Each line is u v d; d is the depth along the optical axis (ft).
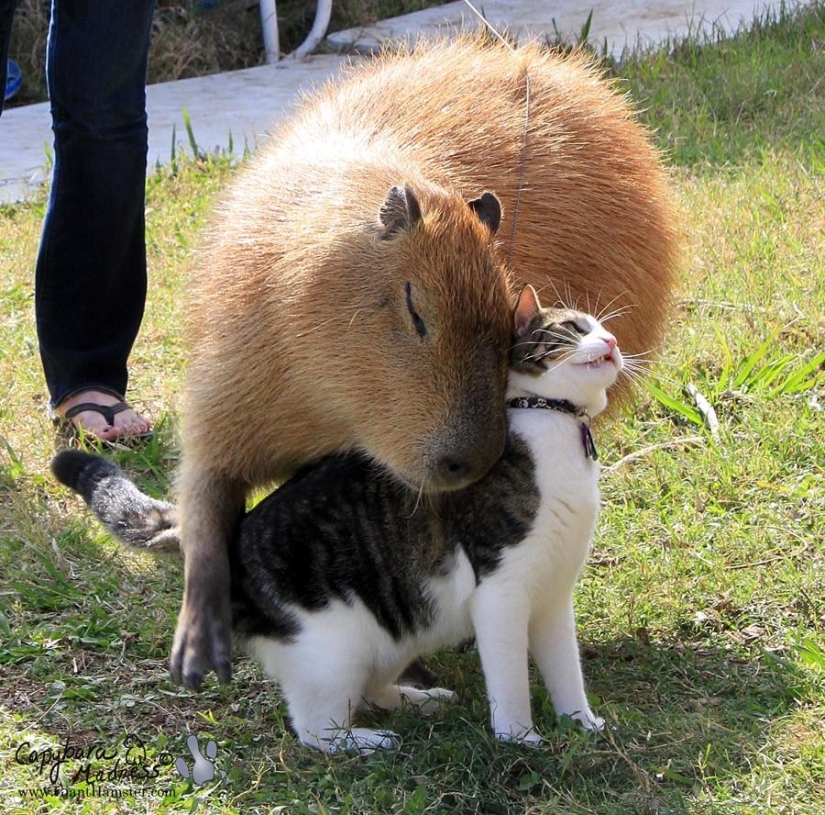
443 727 8.48
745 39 18.56
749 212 12.89
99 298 10.74
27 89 19.12
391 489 8.33
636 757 8.26
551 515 8.16
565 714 8.40
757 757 8.23
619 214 9.36
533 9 21.42
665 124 15.62
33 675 8.92
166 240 13.35
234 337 8.72
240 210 8.95
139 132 10.56
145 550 9.06
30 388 11.28
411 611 8.41
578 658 8.45
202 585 8.62
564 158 9.24
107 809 8.18
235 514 8.92
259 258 8.70
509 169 9.09
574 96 9.52
